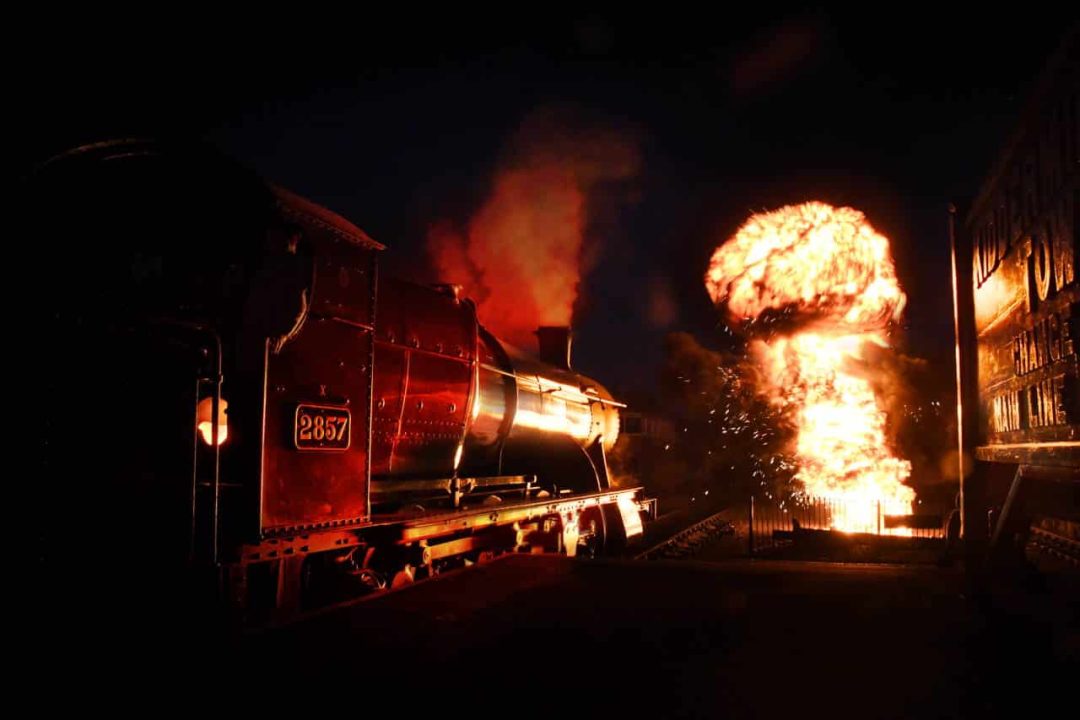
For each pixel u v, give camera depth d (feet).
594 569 22.95
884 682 11.14
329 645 13.78
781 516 78.07
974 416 23.21
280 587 19.07
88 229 14.74
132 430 15.10
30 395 13.53
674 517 67.00
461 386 28.94
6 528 13.08
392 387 25.22
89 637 13.67
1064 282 12.74
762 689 10.95
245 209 17.51
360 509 22.00
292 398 19.65
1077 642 12.91
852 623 15.06
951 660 12.25
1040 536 27.25
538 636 14.40
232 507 18.04
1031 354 15.29
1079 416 11.98
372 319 22.98
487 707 10.37
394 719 9.94
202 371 16.39
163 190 16.06
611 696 10.77
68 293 14.16
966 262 23.88
